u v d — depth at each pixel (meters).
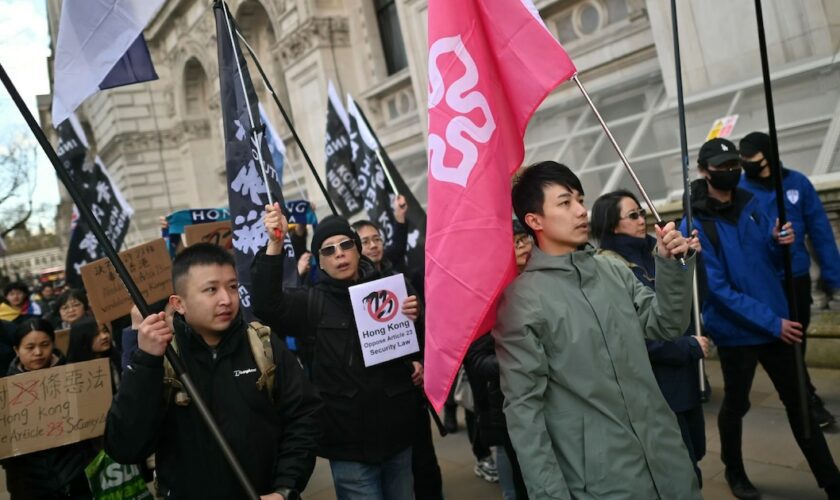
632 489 1.84
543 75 2.15
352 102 5.29
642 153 6.73
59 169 1.92
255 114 3.36
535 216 2.10
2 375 4.60
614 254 2.93
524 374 1.92
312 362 2.97
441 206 2.09
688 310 1.96
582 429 1.91
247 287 3.47
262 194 3.46
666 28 6.70
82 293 5.40
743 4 6.05
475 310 2.01
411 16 10.75
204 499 1.97
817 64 5.46
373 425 2.84
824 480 2.90
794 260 3.86
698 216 3.21
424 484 3.12
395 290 2.97
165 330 1.89
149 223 21.05
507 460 3.24
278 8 13.92
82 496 3.09
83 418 3.00
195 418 2.00
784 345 3.03
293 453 2.09
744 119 5.84
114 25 2.52
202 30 17.81
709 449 3.90
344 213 6.33
